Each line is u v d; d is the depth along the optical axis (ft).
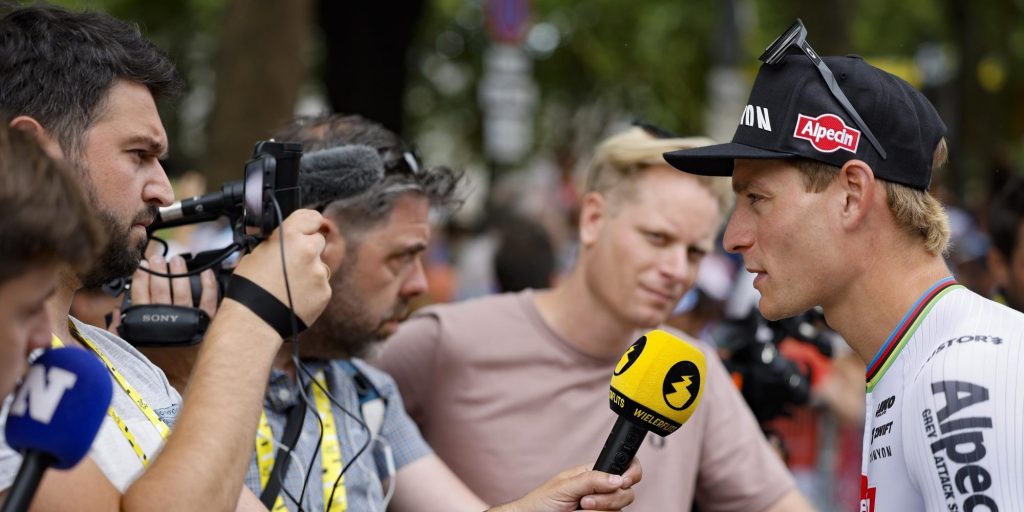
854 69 6.83
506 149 31.83
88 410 4.96
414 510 9.27
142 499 5.66
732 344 11.69
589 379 10.24
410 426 9.49
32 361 5.71
